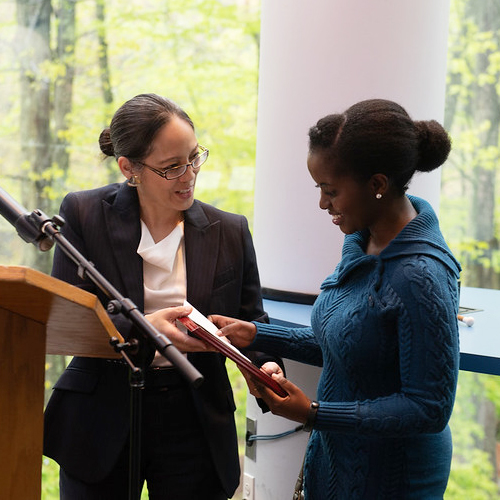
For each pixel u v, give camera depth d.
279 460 2.65
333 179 1.49
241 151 6.20
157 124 1.73
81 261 1.31
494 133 5.93
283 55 2.51
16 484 1.22
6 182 5.75
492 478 6.00
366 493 1.55
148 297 1.84
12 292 1.04
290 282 2.59
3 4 5.66
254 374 1.52
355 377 1.53
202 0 6.01
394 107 1.48
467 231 6.03
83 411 1.83
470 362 1.89
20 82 5.73
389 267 1.48
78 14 5.81
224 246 1.91
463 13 5.91
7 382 1.20
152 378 1.82
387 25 2.37
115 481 1.84
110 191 1.92
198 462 1.86
